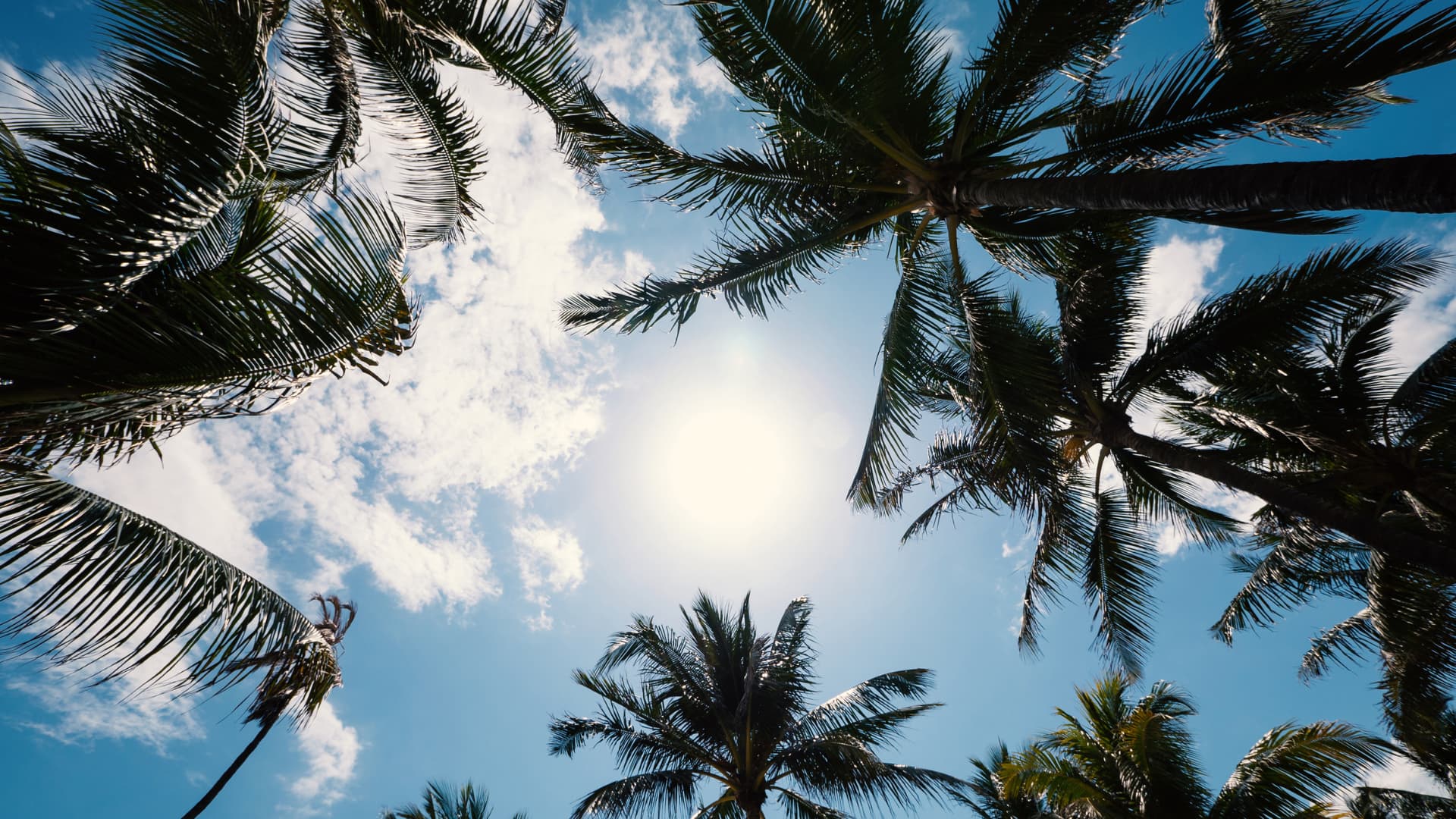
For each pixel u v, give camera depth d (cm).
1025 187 650
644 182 806
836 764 1298
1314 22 594
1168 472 1091
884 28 648
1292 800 1105
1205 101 590
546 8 710
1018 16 655
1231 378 954
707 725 1459
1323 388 931
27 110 314
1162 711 1302
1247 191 480
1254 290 924
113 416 289
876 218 809
